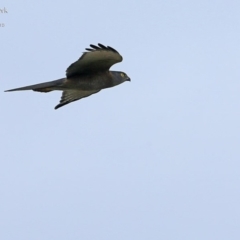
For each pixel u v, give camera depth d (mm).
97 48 27766
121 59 28266
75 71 28656
